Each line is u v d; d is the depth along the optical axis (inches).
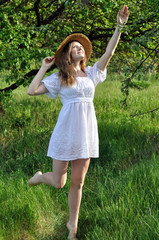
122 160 171.0
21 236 109.6
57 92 105.3
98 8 213.9
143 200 117.6
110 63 243.8
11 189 130.7
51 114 266.8
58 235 111.4
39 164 167.9
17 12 233.9
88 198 129.2
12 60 178.2
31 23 250.2
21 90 418.3
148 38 131.6
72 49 103.3
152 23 193.8
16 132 215.8
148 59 182.4
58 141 101.8
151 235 97.0
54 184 111.3
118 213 110.7
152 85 422.9
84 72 108.8
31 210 116.2
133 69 163.5
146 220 105.5
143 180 133.1
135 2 194.7
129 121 232.5
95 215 115.9
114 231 104.1
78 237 108.5
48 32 175.8
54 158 103.1
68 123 101.0
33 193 127.6
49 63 104.7
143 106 301.3
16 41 183.5
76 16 223.1
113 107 293.3
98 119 244.5
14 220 113.5
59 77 103.0
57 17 229.1
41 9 241.0
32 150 188.7
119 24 109.0
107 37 245.4
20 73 205.8
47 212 120.6
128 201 115.0
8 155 180.4
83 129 100.5
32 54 183.9
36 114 266.7
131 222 105.0
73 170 105.3
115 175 152.6
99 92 377.1
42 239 108.5
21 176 146.7
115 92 371.6
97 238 100.0
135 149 183.2
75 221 106.5
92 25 237.5
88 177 149.9
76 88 99.9
